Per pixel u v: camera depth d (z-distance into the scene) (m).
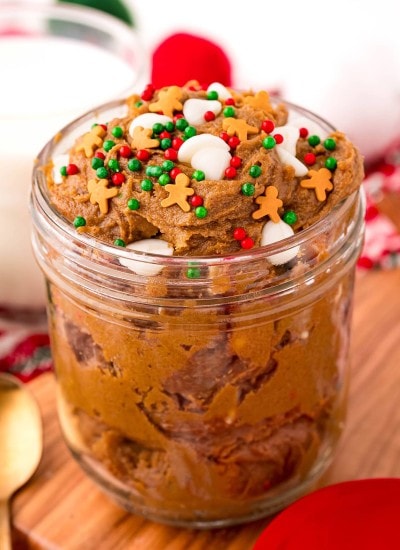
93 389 0.33
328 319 0.33
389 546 0.33
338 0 0.51
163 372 0.32
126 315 0.31
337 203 0.32
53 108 0.45
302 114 0.35
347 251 0.32
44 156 0.34
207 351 0.32
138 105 0.34
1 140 0.42
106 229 0.31
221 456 0.34
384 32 0.50
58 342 0.34
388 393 0.40
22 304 0.46
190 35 0.52
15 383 0.40
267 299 0.31
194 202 0.31
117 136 0.33
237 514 0.35
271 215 0.31
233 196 0.31
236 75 0.59
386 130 0.51
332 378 0.35
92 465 0.36
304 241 0.31
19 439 0.38
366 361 0.41
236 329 0.31
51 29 0.50
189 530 0.36
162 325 0.31
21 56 0.49
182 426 0.33
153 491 0.34
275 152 0.32
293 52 0.53
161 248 0.31
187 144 0.31
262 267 0.31
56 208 0.32
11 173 0.42
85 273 0.31
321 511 0.34
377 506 0.34
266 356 0.32
